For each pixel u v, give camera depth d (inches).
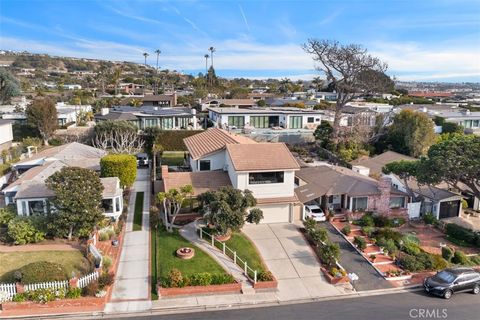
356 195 1352.1
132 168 1477.6
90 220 1074.1
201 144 1662.2
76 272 920.9
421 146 2171.5
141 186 1643.7
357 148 2309.3
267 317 815.1
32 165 1646.2
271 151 1363.2
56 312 808.3
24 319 787.4
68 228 1077.8
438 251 1165.1
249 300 879.1
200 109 3752.5
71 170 1087.6
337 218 1352.1
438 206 1402.6
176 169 1804.9
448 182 1358.3
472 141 1268.5
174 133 2406.5
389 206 1406.3
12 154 2018.9
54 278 842.8
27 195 1153.4
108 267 941.8
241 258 1036.5
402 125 2284.7
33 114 2369.6
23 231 1055.0
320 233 1114.1
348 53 2564.0
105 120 2591.0
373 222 1314.0
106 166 1425.9
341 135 2438.5
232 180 1333.7
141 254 1052.5
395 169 1457.9
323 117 3095.5
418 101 4539.9
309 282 967.0
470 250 1194.6
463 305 890.7
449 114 2908.5
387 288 960.9
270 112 2901.1
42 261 893.8
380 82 2605.8
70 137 2386.8
